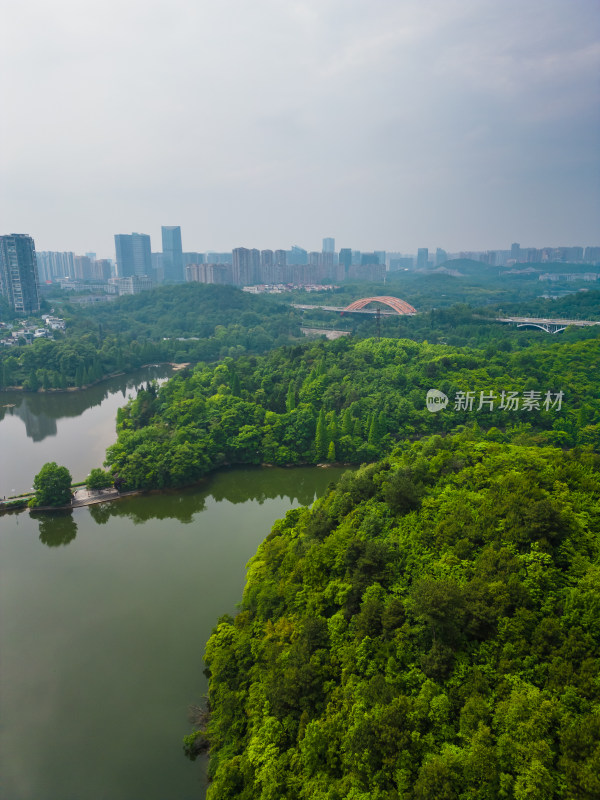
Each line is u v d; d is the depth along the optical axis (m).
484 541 63.88
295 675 56.00
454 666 50.78
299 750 51.44
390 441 151.25
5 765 60.12
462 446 94.50
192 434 146.25
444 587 53.69
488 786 40.16
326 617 65.19
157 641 78.50
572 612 50.09
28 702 68.25
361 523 76.44
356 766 45.75
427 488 79.69
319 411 159.38
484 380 171.00
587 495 68.25
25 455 160.75
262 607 71.88
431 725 46.75
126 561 100.56
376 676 52.38
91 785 57.69
